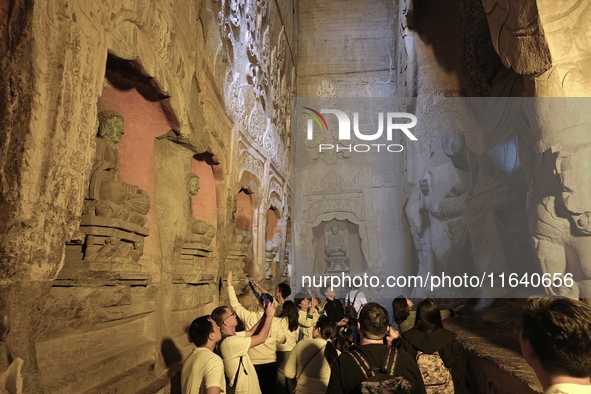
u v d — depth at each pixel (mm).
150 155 5215
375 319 2525
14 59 2594
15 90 2588
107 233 3590
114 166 4078
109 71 4367
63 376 3047
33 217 2609
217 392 2910
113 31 3688
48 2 2750
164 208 5445
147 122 5168
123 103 4832
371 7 20734
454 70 13758
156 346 4668
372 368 2344
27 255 2568
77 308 3305
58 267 2873
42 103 2686
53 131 2750
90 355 3541
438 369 3234
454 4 13992
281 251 14586
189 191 6113
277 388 5051
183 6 5660
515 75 9539
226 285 7602
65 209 2898
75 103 2955
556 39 5656
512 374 3326
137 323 4508
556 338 1423
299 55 20812
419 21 14953
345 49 20703
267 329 3816
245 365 3697
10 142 2553
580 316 1437
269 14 12977
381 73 20438
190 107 5816
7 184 2514
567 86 5629
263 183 11812
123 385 3570
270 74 12867
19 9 2607
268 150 12414
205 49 6738
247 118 10031
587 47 5602
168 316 5160
